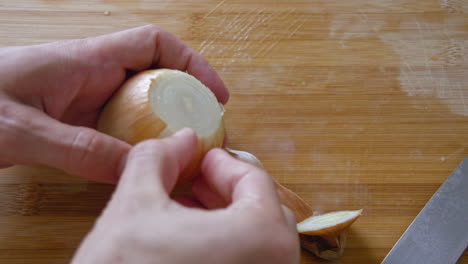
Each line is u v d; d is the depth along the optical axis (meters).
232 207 0.36
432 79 0.51
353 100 0.50
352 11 0.54
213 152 0.39
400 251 0.45
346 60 0.52
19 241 0.45
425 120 0.50
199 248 0.34
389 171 0.48
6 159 0.41
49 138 0.40
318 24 0.53
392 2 0.54
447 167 0.48
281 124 0.50
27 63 0.42
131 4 0.54
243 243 0.35
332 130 0.49
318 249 0.45
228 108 0.50
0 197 0.46
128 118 0.42
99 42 0.44
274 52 0.52
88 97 0.45
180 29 0.53
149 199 0.35
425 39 0.53
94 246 0.34
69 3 0.53
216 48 0.52
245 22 0.53
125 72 0.46
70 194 0.46
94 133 0.40
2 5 0.53
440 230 0.45
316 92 0.51
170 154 0.37
